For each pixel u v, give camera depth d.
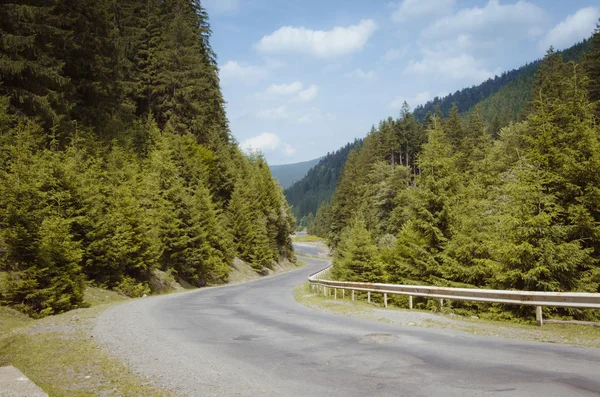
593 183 14.57
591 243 14.76
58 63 27.83
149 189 33.56
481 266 17.09
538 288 13.98
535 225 13.95
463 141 63.06
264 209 68.62
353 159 101.62
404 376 6.24
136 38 51.59
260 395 5.59
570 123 15.57
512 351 7.68
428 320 11.73
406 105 88.56
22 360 7.88
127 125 42.56
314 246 137.50
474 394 5.28
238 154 70.94
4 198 15.31
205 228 40.97
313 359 7.58
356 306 16.47
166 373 6.86
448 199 19.67
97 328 11.18
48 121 27.31
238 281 45.91
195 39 63.25
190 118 54.53
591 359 6.91
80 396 5.79
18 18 24.09
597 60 36.56
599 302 9.44
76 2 33.41
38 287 15.60
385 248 27.56
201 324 12.22
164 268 33.12
